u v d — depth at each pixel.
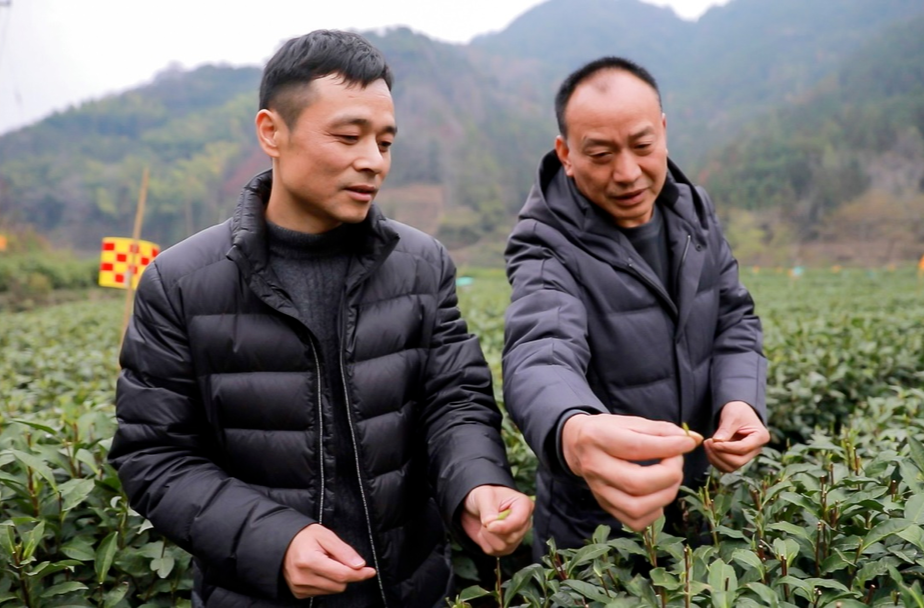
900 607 1.39
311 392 1.61
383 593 1.67
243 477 1.63
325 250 1.67
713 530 1.79
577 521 2.09
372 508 1.64
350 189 1.48
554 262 1.99
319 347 1.60
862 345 4.09
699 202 2.20
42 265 25.95
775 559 1.67
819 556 1.64
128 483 1.61
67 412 2.80
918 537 1.46
